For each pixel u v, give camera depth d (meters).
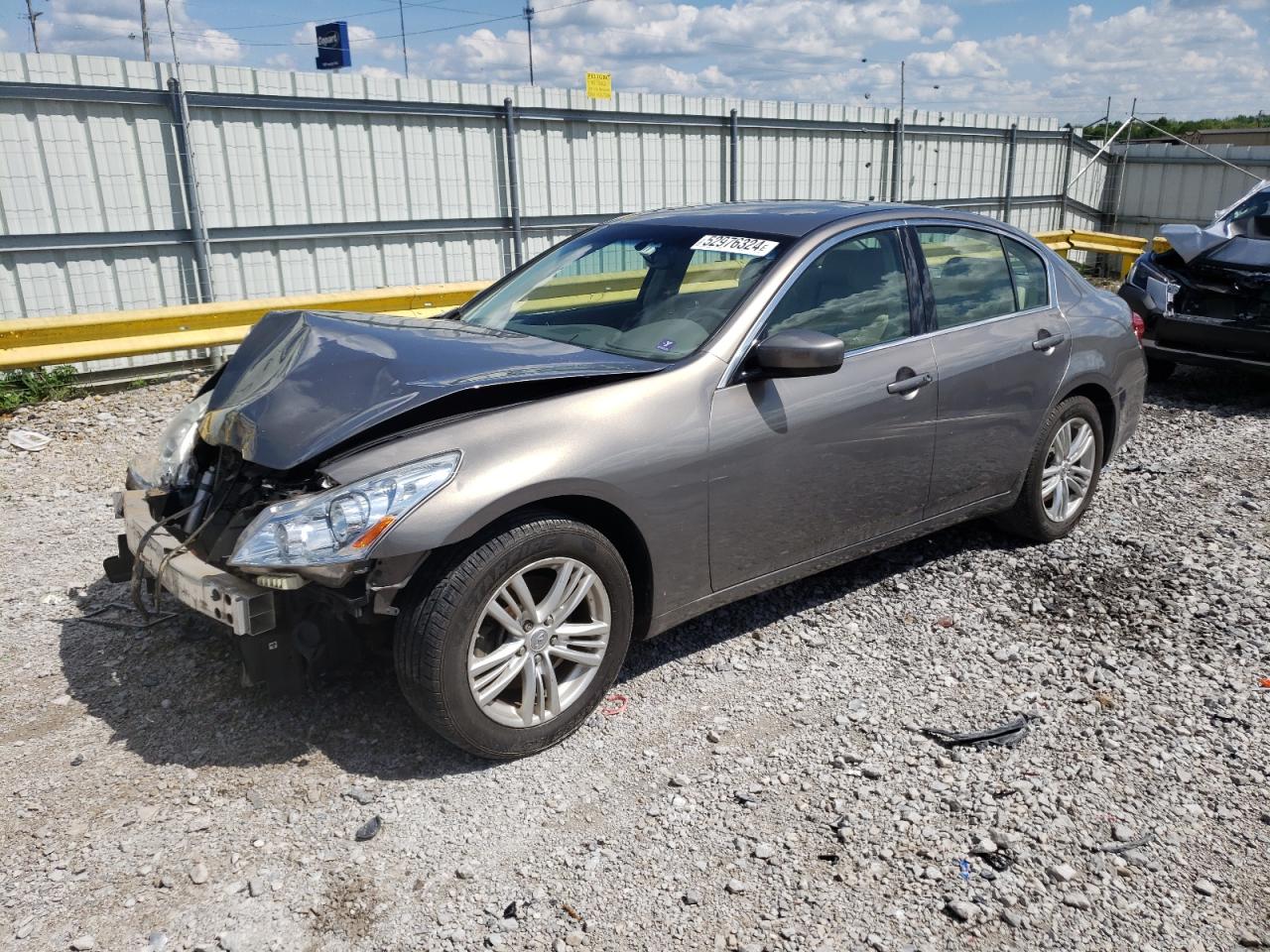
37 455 6.64
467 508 2.86
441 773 3.10
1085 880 2.66
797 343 3.38
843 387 3.76
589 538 3.12
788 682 3.67
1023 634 4.06
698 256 3.96
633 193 13.09
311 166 10.28
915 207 4.37
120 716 3.41
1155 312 8.26
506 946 2.43
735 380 3.48
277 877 2.66
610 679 3.33
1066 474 4.93
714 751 3.24
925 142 16.59
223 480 3.29
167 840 2.79
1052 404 4.67
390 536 2.78
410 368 3.22
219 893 2.59
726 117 13.71
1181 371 9.54
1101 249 15.77
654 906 2.56
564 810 2.94
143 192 9.22
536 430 3.06
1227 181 18.14
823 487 3.77
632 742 3.29
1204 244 8.25
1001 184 18.19
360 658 3.17
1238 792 3.04
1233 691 3.62
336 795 2.99
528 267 4.63
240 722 3.36
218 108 9.55
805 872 2.69
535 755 3.20
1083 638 4.02
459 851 2.76
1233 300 7.93
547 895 2.60
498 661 3.04
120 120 8.98
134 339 8.24
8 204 8.51
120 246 9.15
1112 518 5.41
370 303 9.41
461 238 11.61
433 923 2.50
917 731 3.36
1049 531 4.93
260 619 2.87
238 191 9.87
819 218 4.04
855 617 4.19
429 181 11.16
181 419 3.69
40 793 2.99
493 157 11.63
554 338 3.86
